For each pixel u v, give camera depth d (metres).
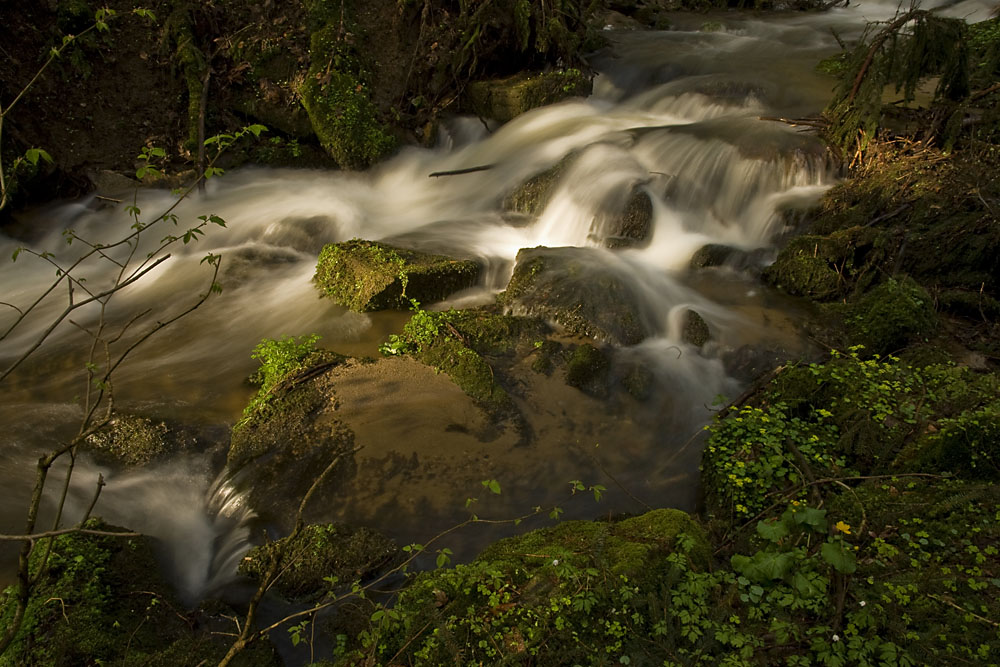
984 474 4.91
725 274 8.66
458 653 3.64
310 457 5.75
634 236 9.34
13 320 8.11
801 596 3.93
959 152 9.06
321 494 5.46
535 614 3.82
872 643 3.55
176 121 11.36
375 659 3.78
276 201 10.55
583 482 5.74
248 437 5.91
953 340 7.05
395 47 12.22
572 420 6.35
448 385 6.48
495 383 6.49
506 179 10.62
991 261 7.71
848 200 8.93
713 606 3.91
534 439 6.10
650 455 6.09
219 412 6.52
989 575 4.08
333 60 11.37
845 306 7.62
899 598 3.90
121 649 4.10
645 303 7.79
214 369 7.20
